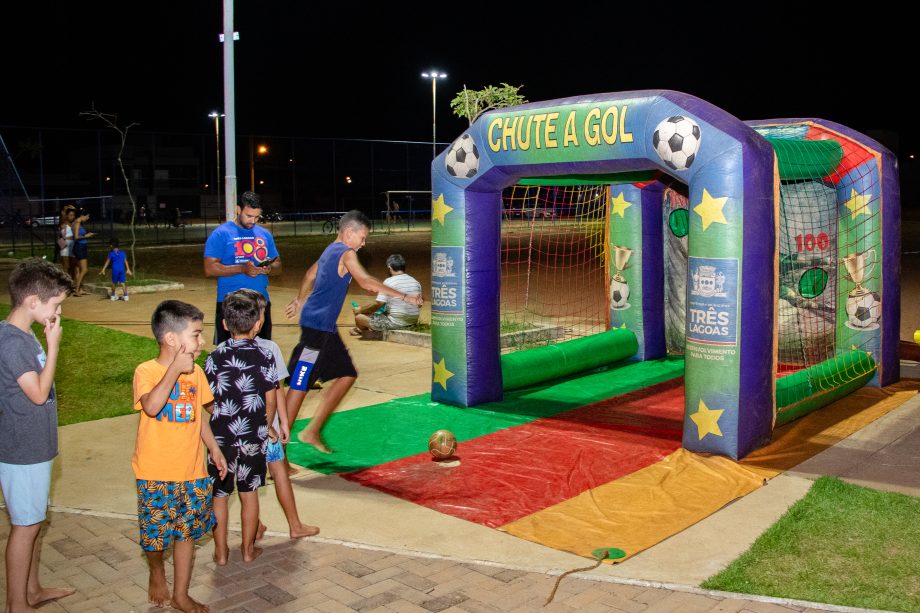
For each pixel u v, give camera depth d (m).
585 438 7.06
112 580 4.41
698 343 6.57
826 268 9.48
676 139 6.50
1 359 3.74
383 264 22.84
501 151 7.54
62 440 6.95
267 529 5.11
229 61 12.52
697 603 4.09
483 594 4.21
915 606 4.00
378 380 9.26
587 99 7.14
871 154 8.77
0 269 21.98
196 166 60.97
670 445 6.87
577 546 4.83
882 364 8.89
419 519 5.28
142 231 40.91
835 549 4.70
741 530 5.08
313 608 4.07
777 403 7.11
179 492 3.98
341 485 5.93
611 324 10.68
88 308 14.62
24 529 3.89
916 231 34.62
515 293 16.75
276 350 4.88
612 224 10.52
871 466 6.32
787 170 7.80
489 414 7.85
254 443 4.54
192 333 3.96
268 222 45.03
